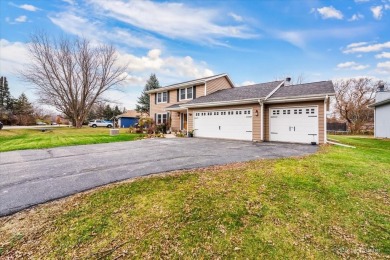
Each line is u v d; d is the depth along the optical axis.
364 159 6.98
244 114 13.33
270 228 3.11
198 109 16.14
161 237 2.92
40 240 2.86
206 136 15.61
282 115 12.25
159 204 3.75
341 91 32.19
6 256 2.59
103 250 2.69
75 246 2.76
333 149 9.24
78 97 31.53
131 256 2.59
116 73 32.75
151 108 25.14
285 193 4.17
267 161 6.62
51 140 13.50
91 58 31.27
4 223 3.22
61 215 3.44
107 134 18.83
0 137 15.90
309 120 11.30
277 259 2.53
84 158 7.62
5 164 6.80
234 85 21.39
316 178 4.95
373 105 18.95
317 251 2.66
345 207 3.67
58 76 29.77
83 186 4.61
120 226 3.16
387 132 17.72
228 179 4.90
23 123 39.09
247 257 2.57
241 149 9.34
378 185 4.57
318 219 3.33
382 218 3.34
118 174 5.42
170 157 7.51
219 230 3.06
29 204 3.79
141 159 7.23
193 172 5.44
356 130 28.62
